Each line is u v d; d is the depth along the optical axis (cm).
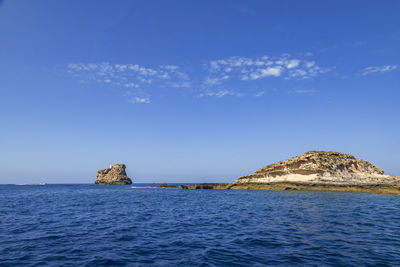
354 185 5978
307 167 6538
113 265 1030
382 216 2248
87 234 1611
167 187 11588
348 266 1005
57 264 1041
